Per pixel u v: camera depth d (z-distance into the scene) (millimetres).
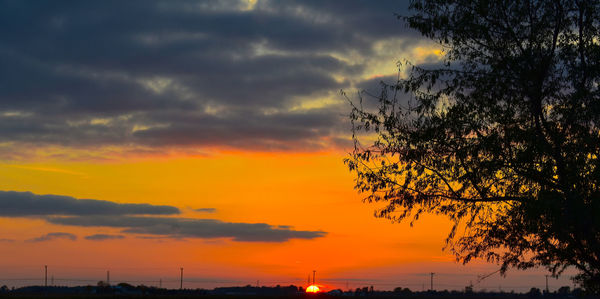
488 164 25172
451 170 25906
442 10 26078
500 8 25781
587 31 25422
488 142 25078
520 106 25656
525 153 24656
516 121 25625
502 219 26641
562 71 25578
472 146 25484
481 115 25828
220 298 67188
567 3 25484
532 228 25062
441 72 25906
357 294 83812
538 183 25328
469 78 25984
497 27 26094
